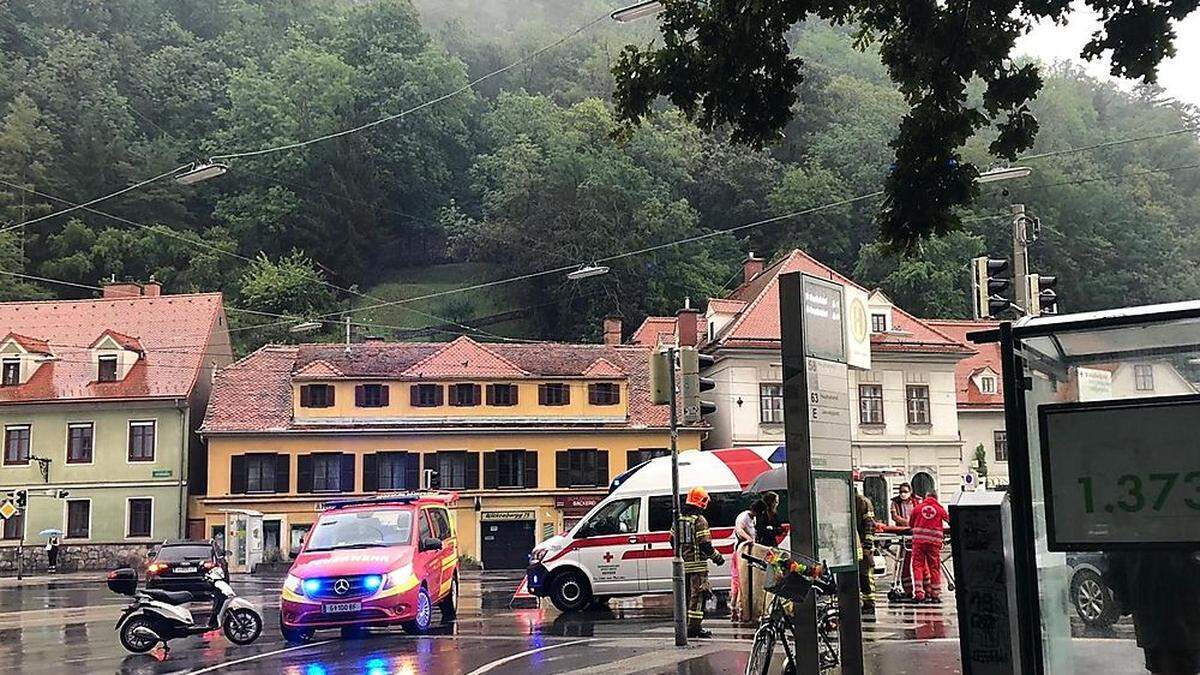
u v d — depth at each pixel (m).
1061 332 6.52
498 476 57.34
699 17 10.16
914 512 20.55
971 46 9.63
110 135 99.94
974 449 63.22
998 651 6.82
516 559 57.03
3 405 57.00
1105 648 6.63
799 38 122.31
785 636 10.97
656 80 10.29
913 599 20.56
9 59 104.25
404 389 57.38
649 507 21.92
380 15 117.75
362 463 56.44
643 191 97.50
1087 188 83.88
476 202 116.12
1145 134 96.00
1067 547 6.45
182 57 113.00
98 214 96.56
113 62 107.50
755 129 10.22
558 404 58.22
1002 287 21.17
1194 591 6.43
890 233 10.08
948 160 9.86
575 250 95.38
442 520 21.27
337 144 108.50
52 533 54.94
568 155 99.94
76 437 56.84
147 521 55.94
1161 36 9.30
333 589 17.91
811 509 9.55
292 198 103.00
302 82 108.25
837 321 10.17
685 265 93.25
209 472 55.44
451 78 117.12
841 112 105.50
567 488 57.69
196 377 58.16
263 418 56.50
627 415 58.72
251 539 51.75
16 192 92.38
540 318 99.69
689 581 16.31
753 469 22.25
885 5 9.86
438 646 16.53
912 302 81.56
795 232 92.62
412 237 114.31
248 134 104.81
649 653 14.44
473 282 106.44
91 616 27.34
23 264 87.75
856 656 9.99
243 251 102.12
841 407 10.12
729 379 56.41
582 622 19.62
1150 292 81.56
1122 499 6.34
